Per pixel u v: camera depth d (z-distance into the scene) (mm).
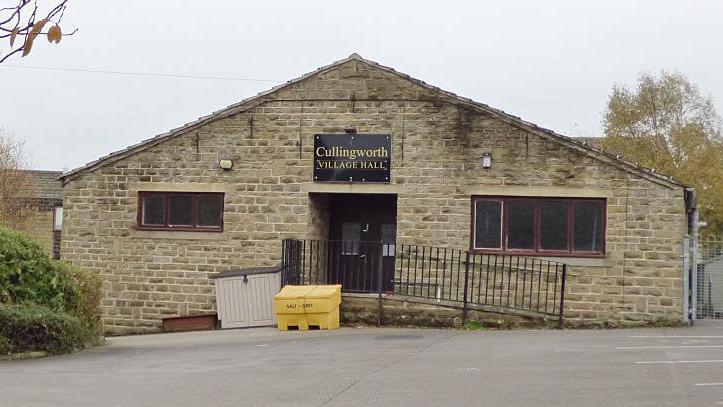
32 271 14047
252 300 18250
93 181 19828
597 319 17703
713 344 13727
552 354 12406
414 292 18219
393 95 18672
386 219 20391
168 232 19422
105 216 19719
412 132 18562
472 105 18344
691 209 18891
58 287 14273
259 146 19156
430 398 8828
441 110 18484
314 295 16938
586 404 8414
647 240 17656
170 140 19562
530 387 9430
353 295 17953
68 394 9227
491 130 18312
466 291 17656
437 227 18375
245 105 19203
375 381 9992
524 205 18234
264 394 9164
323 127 18922
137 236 19547
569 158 18000
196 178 19375
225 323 18297
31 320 12953
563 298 17766
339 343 14352
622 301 17672
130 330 19422
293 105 19062
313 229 19391
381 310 17844
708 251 20469
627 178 17781
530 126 18094
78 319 14242
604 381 9812
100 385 9883
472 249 18312
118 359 12742
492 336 15383
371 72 18766
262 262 19016
